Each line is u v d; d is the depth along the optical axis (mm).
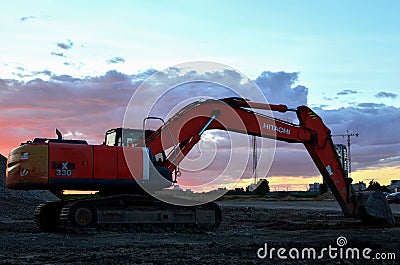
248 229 18766
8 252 12117
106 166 16453
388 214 21062
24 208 27844
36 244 13562
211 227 17469
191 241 14492
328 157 21422
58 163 16141
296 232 17500
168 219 16969
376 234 16594
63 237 15117
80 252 12070
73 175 16188
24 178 15953
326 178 21453
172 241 14375
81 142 16938
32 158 15992
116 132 17141
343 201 21391
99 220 16281
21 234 16109
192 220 17234
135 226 16750
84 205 16250
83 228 16109
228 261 10859
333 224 21375
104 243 13766
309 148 21141
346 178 21500
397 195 47062
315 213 29922
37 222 18078
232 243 14016
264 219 25031
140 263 10484
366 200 20906
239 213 29500
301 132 20797
